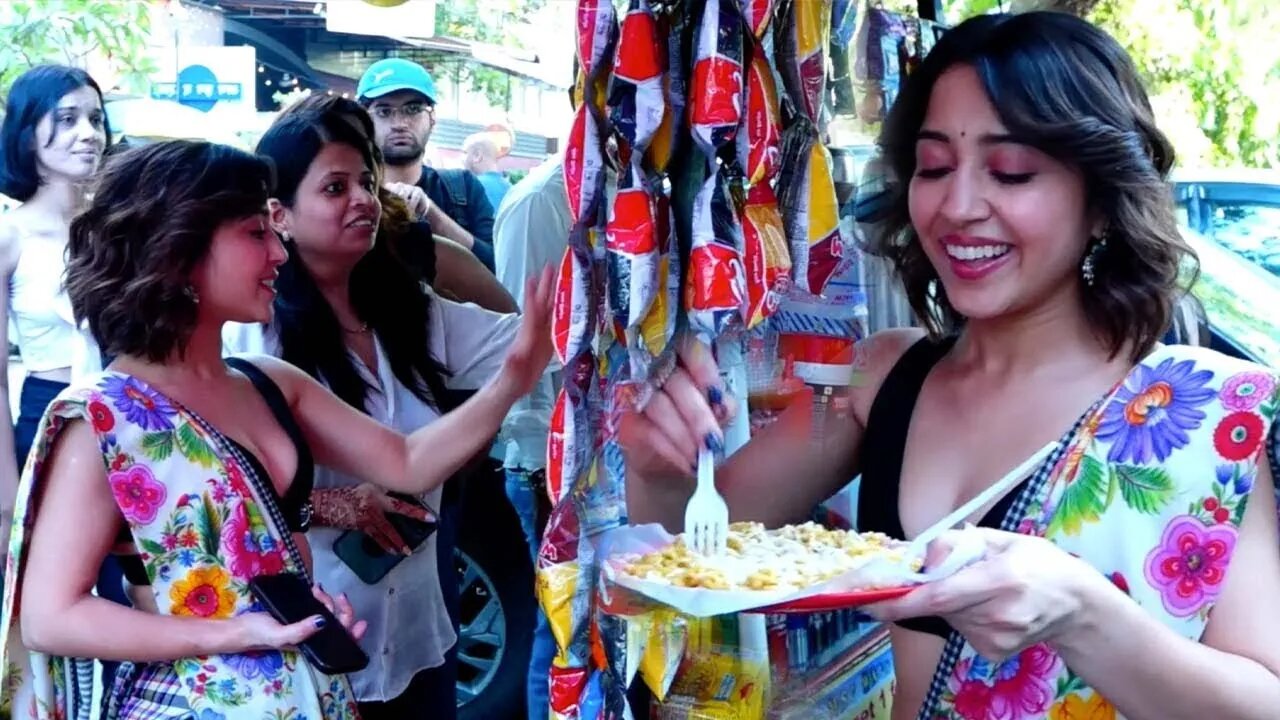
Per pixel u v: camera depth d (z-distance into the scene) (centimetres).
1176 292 133
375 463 220
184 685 177
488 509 378
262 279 192
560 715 137
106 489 177
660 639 142
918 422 147
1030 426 136
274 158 250
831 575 126
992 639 112
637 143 127
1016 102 127
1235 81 494
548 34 720
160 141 191
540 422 347
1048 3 173
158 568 177
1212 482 121
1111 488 126
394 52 785
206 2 745
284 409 202
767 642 150
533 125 807
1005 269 133
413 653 254
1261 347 337
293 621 177
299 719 180
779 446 150
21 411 358
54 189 353
